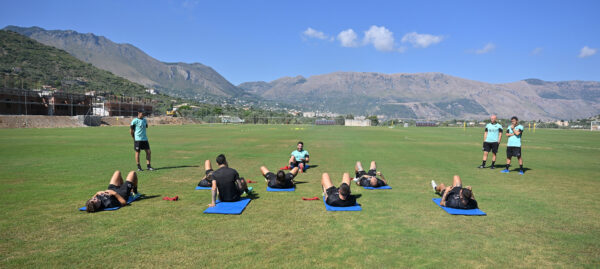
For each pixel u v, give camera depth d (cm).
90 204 556
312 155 1488
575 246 441
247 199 665
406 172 1036
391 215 570
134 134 1016
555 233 489
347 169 1092
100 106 7912
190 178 905
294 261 383
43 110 6650
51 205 612
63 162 1188
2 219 527
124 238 451
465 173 1034
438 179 923
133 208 600
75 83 14725
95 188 759
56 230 479
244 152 1580
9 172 971
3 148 1644
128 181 644
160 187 787
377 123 8294
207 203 639
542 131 5184
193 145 1952
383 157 1426
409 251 418
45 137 2503
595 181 913
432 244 442
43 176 909
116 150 1605
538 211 603
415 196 712
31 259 384
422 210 602
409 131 4388
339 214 573
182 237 456
